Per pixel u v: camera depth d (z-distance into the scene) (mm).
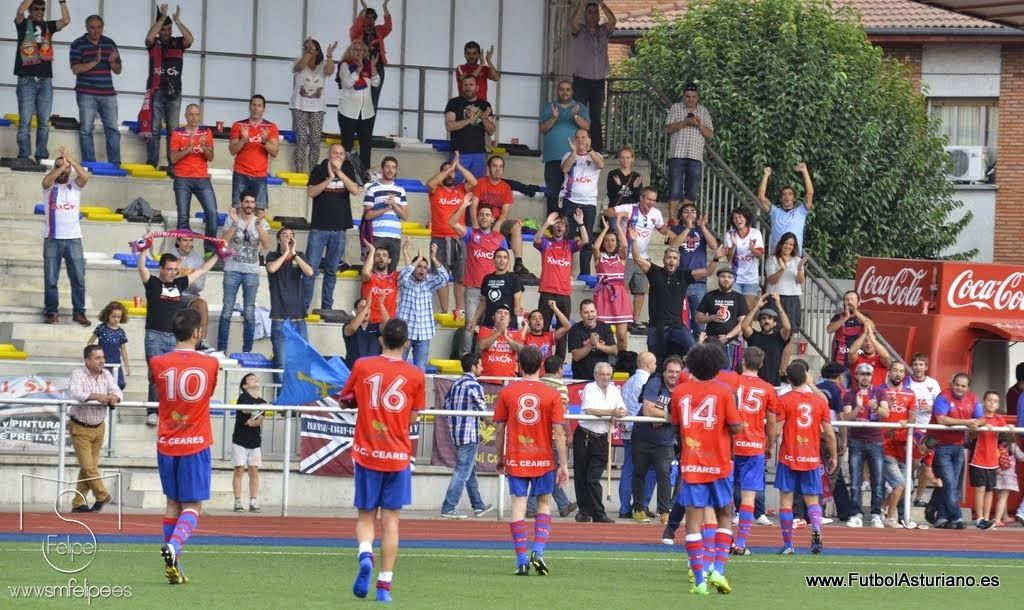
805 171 63188
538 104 74562
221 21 70812
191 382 29766
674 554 39031
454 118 66188
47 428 45406
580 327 52469
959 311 60469
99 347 44344
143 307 56094
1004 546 44656
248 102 71250
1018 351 60781
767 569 36969
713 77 82438
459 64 73750
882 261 63812
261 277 59375
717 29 83750
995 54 93750
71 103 68688
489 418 48812
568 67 74125
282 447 49062
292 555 36094
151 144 65500
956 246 94562
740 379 38594
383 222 58562
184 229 57219
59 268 54344
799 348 61625
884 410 49719
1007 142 93750
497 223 60406
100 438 44344
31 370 50469
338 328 57531
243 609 27516
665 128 68812
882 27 93750
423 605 28766
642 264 56344
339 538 39719
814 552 40312
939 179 86625
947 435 50312
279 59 71625
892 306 62906
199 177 59812
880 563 39188
